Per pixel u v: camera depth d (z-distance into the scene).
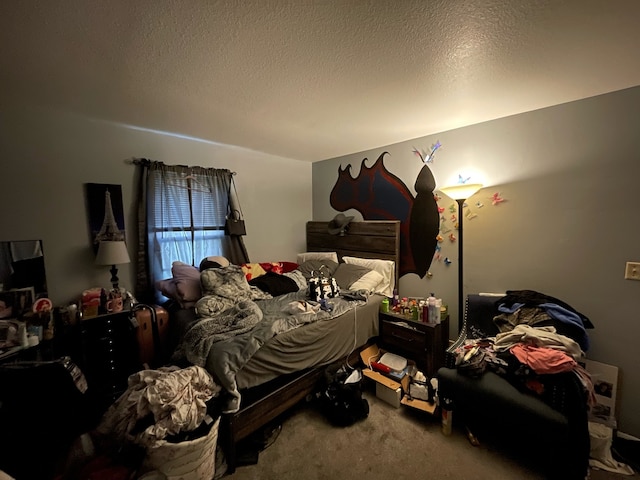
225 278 2.50
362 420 1.96
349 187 3.60
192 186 2.92
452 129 2.60
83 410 1.45
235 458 1.59
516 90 1.81
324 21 1.16
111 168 2.45
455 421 1.94
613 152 1.83
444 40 1.29
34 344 1.77
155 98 1.92
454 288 2.68
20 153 2.04
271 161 3.63
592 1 1.04
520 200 2.23
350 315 2.34
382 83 1.71
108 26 1.17
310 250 4.01
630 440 1.76
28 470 1.21
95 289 2.27
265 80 1.66
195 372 1.51
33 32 1.20
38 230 2.13
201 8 1.07
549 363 1.51
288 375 1.92
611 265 1.86
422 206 2.88
